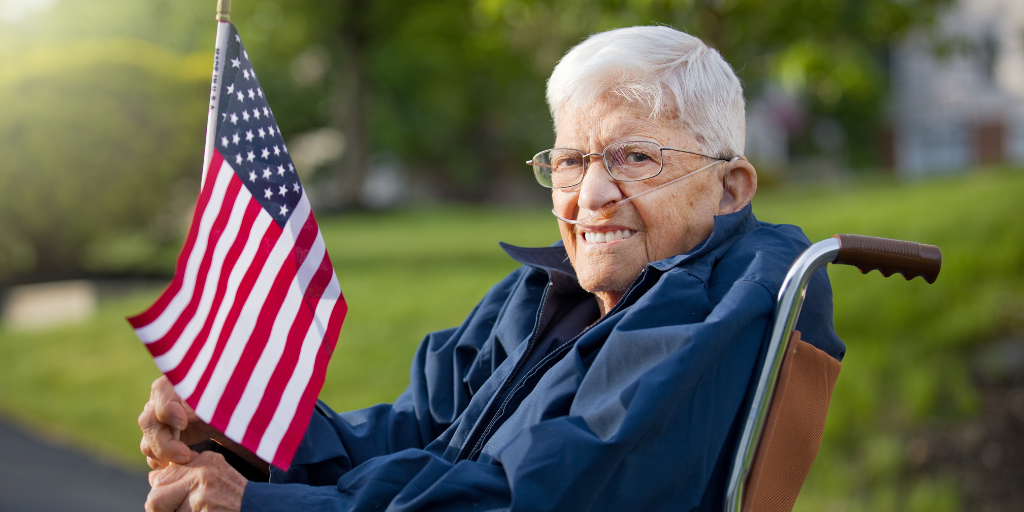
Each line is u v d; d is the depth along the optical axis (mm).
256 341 1521
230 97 1628
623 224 1668
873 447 3992
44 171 10875
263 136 1649
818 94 6219
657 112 1639
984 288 5562
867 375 4551
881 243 1460
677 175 1647
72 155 10938
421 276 8539
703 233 1693
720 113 1680
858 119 24844
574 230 1761
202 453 1514
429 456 1440
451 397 1892
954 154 23922
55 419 5855
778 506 1507
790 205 12469
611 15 4969
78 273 11336
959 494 3666
